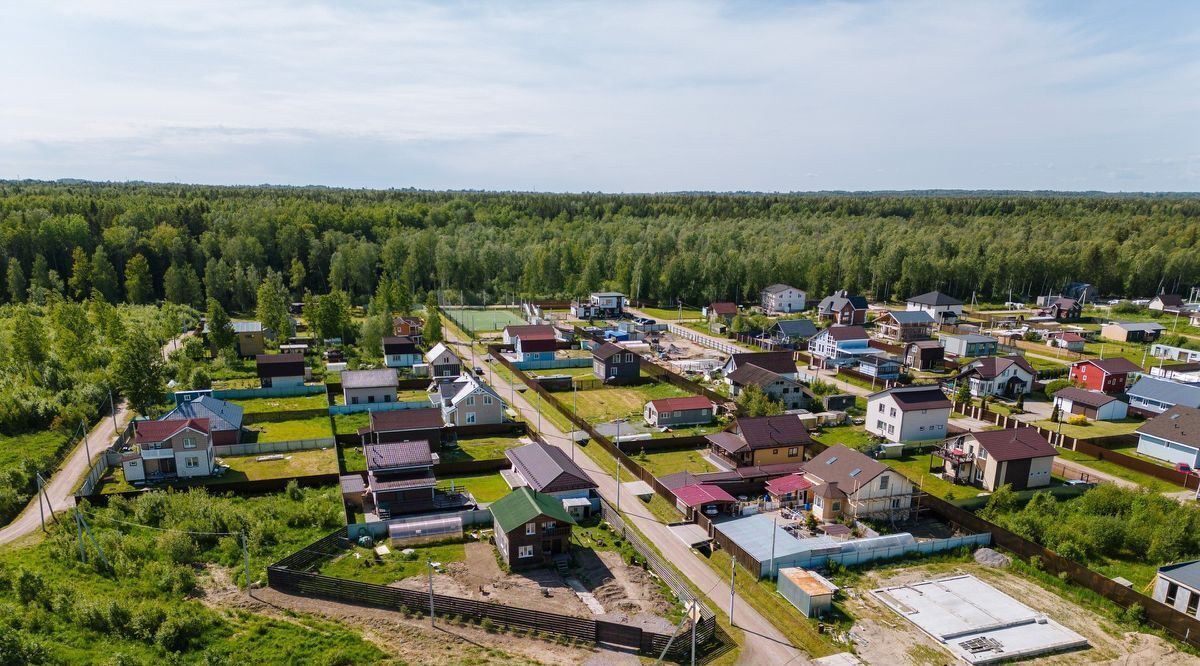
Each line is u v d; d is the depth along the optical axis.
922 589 39.28
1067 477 55.44
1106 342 109.44
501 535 41.97
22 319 76.75
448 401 67.19
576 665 32.44
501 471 55.84
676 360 93.81
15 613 32.91
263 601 36.47
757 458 56.78
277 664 30.86
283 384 78.50
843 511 47.53
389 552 42.47
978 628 35.44
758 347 103.69
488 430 64.44
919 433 63.19
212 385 79.06
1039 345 106.81
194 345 91.69
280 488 51.12
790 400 72.19
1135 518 44.50
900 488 47.44
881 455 60.03
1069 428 67.81
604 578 39.97
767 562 40.28
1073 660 33.38
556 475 48.94
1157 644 34.56
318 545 41.66
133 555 40.12
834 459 50.50
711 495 47.78
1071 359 96.50
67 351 78.12
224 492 50.31
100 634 32.31
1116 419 70.94
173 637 31.66
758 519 46.72
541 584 39.31
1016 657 33.47
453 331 113.75
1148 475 55.62
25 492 49.34
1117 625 36.34
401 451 50.47
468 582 39.25
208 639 32.53
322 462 56.47
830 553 41.50
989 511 47.84
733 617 36.69
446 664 31.78
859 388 81.50
